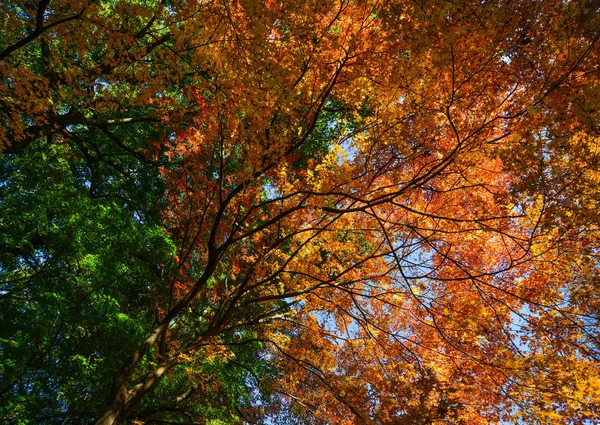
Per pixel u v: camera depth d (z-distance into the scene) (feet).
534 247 23.50
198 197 31.89
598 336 22.94
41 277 32.76
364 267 31.73
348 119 37.32
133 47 21.12
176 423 27.30
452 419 24.39
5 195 33.71
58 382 32.27
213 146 29.60
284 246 39.17
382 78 22.11
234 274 37.86
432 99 22.16
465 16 17.90
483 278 27.17
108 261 35.40
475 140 21.65
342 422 31.04
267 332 33.91
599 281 22.39
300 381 34.01
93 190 45.14
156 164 39.01
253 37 17.93
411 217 29.30
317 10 17.93
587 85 18.19
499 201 19.97
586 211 18.10
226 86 19.70
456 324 27.27
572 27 17.92
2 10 23.44
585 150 17.30
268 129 23.56
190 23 19.42
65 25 21.47
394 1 17.51
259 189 30.42
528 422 24.21
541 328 24.06
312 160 30.37
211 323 30.32
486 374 26.50
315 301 32.22
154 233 38.37
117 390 24.52
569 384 23.15
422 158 26.27
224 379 38.99
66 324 32.27
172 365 27.73
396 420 24.56
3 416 27.40
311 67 22.43
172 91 36.50
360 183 28.12
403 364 28.68
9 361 27.89
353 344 30.89
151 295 39.91
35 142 37.29
